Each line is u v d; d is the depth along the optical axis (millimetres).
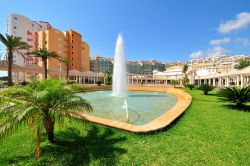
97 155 3529
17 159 3492
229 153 3541
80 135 4648
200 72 57719
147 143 4062
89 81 61156
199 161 3252
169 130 4957
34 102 3703
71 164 3262
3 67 28984
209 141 4148
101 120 5695
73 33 63531
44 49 26312
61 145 4039
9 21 66125
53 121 4059
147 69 139750
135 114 7957
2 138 3219
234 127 5262
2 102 3797
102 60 110625
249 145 3926
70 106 3916
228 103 10477
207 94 17281
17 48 22125
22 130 5016
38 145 3482
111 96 17734
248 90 8625
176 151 3652
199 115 6941
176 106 9031
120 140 4250
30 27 72125
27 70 33625
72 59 63375
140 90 29094
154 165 3150
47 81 4051
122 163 3230
